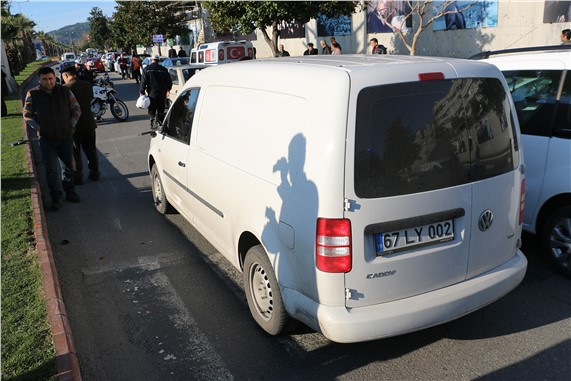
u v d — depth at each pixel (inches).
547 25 679.1
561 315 144.3
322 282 108.7
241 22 635.5
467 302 118.3
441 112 113.2
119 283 173.3
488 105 122.0
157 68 440.1
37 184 281.7
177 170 198.4
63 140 250.4
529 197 170.6
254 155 133.7
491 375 119.4
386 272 110.1
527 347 129.7
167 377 122.8
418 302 113.3
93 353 133.5
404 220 109.9
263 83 133.2
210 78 173.5
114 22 1937.7
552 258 168.6
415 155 110.1
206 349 133.8
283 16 621.9
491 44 721.6
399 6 751.1
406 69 110.9
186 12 1550.2
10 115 600.7
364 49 862.5
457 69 116.9
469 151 117.2
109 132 489.1
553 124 163.3
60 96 243.8
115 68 1595.7
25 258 180.9
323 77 111.0
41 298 152.3
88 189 291.6
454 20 743.7
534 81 171.6
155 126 233.1
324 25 907.4
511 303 152.2
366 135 105.7
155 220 235.5
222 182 151.6
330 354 129.8
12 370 118.5
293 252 116.3
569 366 121.6
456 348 130.6
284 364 126.5
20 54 1649.9
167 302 159.5
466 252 119.4
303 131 113.0
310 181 109.3
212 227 167.8
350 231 106.0
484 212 121.2
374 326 108.8
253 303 141.1
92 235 219.1
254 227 132.5
